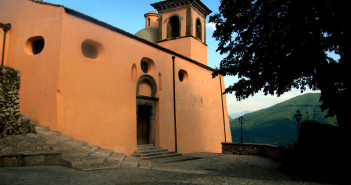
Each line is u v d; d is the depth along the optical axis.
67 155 8.30
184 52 23.02
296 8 8.79
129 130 13.19
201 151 20.06
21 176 5.46
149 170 8.84
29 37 11.55
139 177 7.12
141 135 15.13
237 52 12.06
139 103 14.67
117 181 6.33
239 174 8.47
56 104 10.12
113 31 13.10
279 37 9.43
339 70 8.33
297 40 9.09
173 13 24.34
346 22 8.09
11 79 8.61
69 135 10.41
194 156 16.09
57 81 10.24
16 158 6.70
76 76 11.03
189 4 23.56
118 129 12.60
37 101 10.66
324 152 8.13
